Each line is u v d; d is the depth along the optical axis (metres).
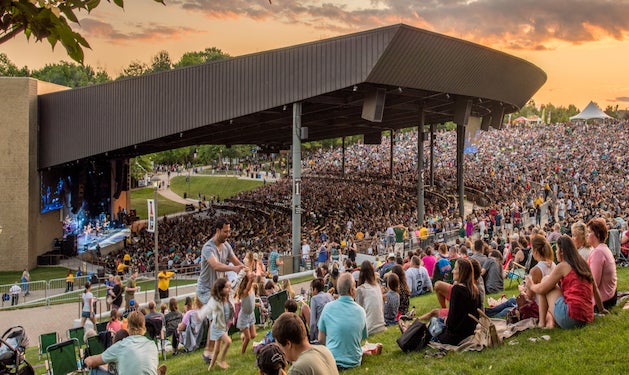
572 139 97.06
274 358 5.10
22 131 45.06
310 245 35.09
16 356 9.05
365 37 31.12
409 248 33.09
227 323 9.84
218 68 37.16
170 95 39.28
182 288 29.91
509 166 77.12
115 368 7.69
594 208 39.34
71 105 44.28
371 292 10.65
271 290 15.55
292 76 34.31
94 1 3.62
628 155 78.75
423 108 46.09
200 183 115.31
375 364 8.37
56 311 27.98
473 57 36.12
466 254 15.92
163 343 13.53
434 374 7.46
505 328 9.08
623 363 6.94
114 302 21.81
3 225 45.00
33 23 3.41
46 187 47.12
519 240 17.56
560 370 6.98
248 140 75.56
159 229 55.75
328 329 8.40
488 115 56.81
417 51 31.97
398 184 73.31
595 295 8.87
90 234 55.81
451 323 8.55
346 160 102.12
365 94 36.66
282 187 83.81
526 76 47.84
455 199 59.81
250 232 48.19
